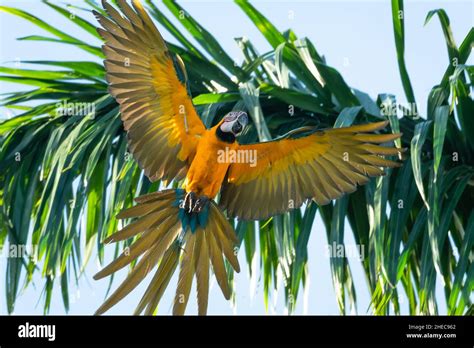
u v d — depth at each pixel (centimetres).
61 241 950
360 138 769
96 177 977
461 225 971
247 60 1073
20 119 1034
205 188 777
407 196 906
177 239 764
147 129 778
